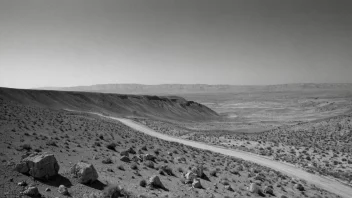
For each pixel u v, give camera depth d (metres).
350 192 32.50
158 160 30.25
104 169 21.95
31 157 16.98
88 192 16.19
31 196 14.02
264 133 83.94
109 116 110.12
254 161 46.81
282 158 49.72
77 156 24.75
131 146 36.16
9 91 96.81
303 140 65.94
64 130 37.66
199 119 185.25
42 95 111.31
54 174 16.97
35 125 36.34
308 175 39.00
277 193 25.92
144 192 18.27
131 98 171.88
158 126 98.06
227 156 47.56
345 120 74.31
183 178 24.12
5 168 16.47
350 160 46.81
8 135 27.41
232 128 124.56
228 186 24.11
